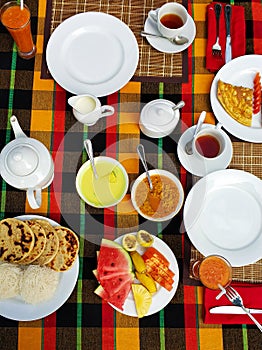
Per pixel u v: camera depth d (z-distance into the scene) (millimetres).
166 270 1063
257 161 1178
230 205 1135
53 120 1181
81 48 1206
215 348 1080
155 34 1232
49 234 1051
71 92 1169
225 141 1121
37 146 1052
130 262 1062
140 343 1076
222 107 1190
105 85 1183
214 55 1224
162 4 1262
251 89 1199
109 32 1215
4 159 1029
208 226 1120
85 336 1072
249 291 1098
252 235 1117
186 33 1229
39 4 1245
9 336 1063
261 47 1265
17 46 1188
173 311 1091
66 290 1035
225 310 1069
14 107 1183
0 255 1017
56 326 1072
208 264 1053
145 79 1215
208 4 1276
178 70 1225
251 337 1086
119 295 1048
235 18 1263
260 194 1132
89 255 1105
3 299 1019
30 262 1029
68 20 1209
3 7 1137
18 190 1126
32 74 1202
